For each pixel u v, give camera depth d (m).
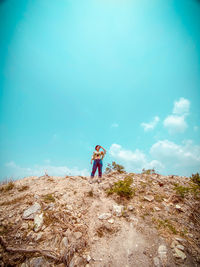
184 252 2.29
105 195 4.19
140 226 2.90
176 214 3.29
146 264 2.17
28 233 2.41
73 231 2.66
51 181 5.05
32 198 3.42
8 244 2.16
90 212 3.35
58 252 2.23
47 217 2.83
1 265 1.92
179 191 4.16
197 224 3.01
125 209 3.44
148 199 3.85
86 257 2.27
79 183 4.98
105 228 2.87
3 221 2.55
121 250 2.42
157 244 2.49
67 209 3.21
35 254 2.12
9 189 4.21
